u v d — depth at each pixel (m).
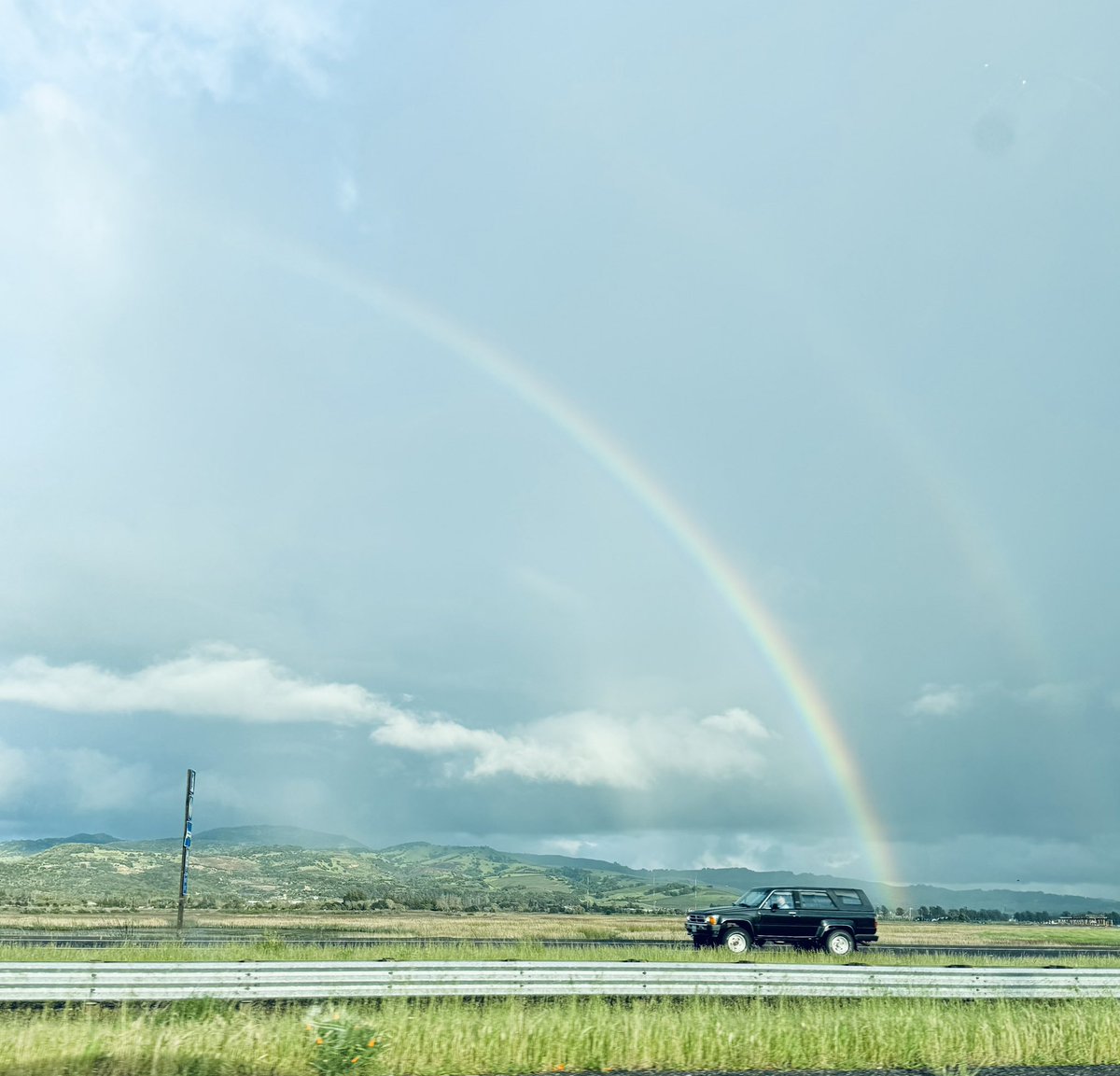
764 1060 12.79
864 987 16.55
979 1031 13.95
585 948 27.06
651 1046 12.80
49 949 24.36
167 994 14.64
